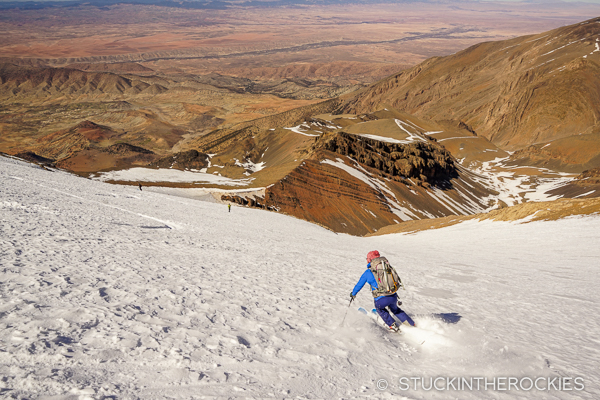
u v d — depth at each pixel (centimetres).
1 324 412
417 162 15325
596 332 655
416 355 489
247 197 9456
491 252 2788
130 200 3378
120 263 855
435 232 4969
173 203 4047
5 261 713
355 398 339
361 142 15150
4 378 297
